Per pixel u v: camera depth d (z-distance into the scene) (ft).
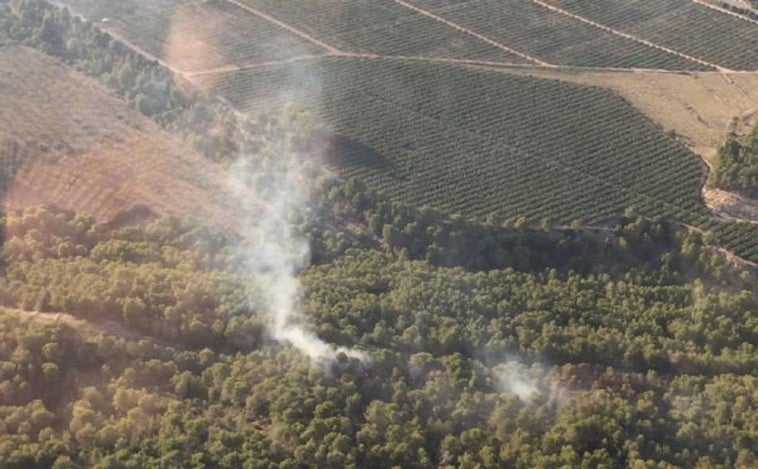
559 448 509.35
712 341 591.78
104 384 537.65
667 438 520.01
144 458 487.61
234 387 529.45
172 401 525.75
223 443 498.69
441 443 513.86
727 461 502.38
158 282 597.52
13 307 584.40
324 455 495.00
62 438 500.74
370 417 522.06
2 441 490.49
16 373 529.45
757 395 536.42
